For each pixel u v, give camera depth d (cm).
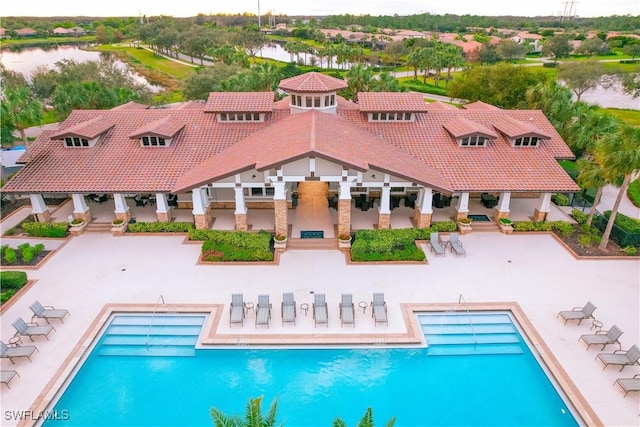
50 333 1900
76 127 2917
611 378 1689
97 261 2447
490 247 2617
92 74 6069
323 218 2934
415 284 2256
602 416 1530
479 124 3091
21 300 2114
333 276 2322
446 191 2555
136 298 2136
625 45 12144
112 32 18500
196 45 12069
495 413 1609
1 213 3105
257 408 1042
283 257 2497
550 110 3972
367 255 2459
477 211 3042
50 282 2253
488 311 2083
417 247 2605
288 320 1952
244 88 5206
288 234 2731
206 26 16188
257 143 2794
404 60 12269
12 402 1577
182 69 11231
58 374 1694
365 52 12962
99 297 2139
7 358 1756
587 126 3366
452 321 2031
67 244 2630
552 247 2630
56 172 2727
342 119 3152
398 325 1966
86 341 1858
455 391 1700
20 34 19088
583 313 1977
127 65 11425
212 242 2577
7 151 3800
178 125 3069
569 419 1579
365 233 2608
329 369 1792
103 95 4825
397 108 3092
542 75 5200
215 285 2241
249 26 17112
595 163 2761
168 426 1558
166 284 2245
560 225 2789
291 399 1658
